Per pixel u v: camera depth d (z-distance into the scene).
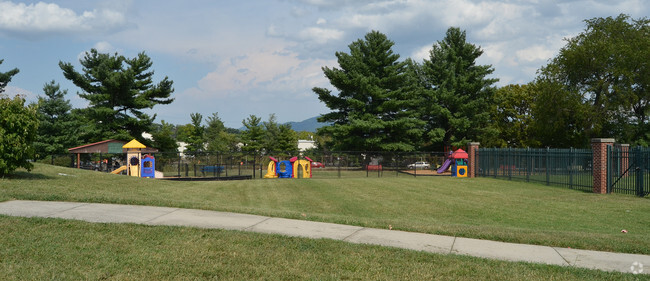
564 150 25.17
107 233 8.30
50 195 12.20
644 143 45.41
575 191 22.50
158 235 8.26
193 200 16.75
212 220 9.98
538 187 24.77
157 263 6.68
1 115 15.00
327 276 6.30
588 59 45.44
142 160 29.83
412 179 30.36
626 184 21.91
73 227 8.62
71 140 48.34
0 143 14.84
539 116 50.84
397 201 18.14
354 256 7.30
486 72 57.59
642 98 47.72
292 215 10.98
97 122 46.91
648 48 42.78
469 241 8.71
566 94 46.53
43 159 43.97
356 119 49.16
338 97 52.78
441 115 55.53
